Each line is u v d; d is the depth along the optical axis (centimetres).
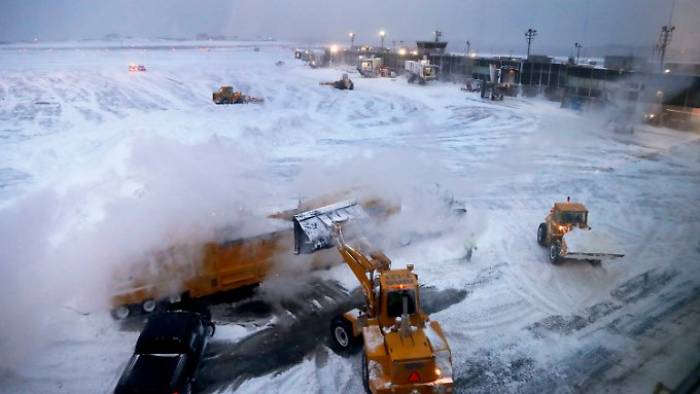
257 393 1119
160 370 1055
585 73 5262
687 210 2294
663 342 1294
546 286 1606
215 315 1449
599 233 1730
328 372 1190
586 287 1599
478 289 1585
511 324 1391
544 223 1916
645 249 1881
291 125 4153
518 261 1783
